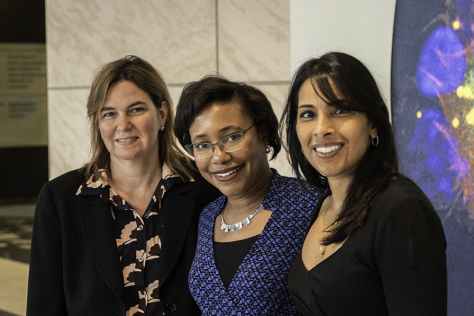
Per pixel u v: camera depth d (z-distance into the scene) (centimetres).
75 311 193
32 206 1090
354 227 135
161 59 451
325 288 137
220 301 173
